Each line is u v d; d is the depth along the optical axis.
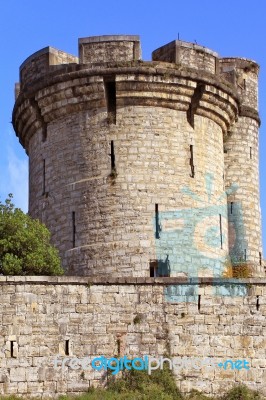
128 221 45.72
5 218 42.50
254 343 39.59
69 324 38.91
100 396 37.78
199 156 47.50
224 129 50.22
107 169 46.28
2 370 38.16
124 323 39.22
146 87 46.41
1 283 38.91
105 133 46.59
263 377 39.28
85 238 46.09
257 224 53.16
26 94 48.41
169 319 39.41
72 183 46.91
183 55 47.22
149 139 46.56
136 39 46.78
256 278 40.19
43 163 48.59
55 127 48.09
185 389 38.81
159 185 46.25
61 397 38.00
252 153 53.41
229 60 53.62
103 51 46.75
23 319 38.69
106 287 39.44
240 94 53.38
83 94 46.66
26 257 41.66
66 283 39.25
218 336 39.47
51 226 47.44
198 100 47.34
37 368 38.31
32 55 48.94
